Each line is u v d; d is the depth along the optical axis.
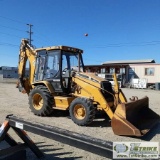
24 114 8.87
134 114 6.81
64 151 4.98
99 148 2.80
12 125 4.05
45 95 8.29
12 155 4.03
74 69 8.80
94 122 7.71
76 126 7.16
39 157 4.55
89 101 7.10
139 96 17.98
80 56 9.11
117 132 6.07
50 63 8.62
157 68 30.80
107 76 31.34
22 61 9.95
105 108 7.03
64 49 8.35
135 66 32.34
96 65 35.12
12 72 53.53
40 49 8.96
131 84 31.31
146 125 6.77
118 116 6.10
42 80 8.84
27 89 9.89
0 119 7.84
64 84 8.29
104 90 7.28
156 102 13.81
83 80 7.78
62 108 8.08
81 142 2.99
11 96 15.09
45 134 3.47
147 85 31.12
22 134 4.20
